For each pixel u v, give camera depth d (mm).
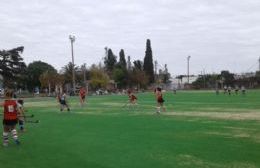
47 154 14055
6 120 16094
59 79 119250
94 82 125500
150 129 21062
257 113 31125
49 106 48281
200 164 12102
